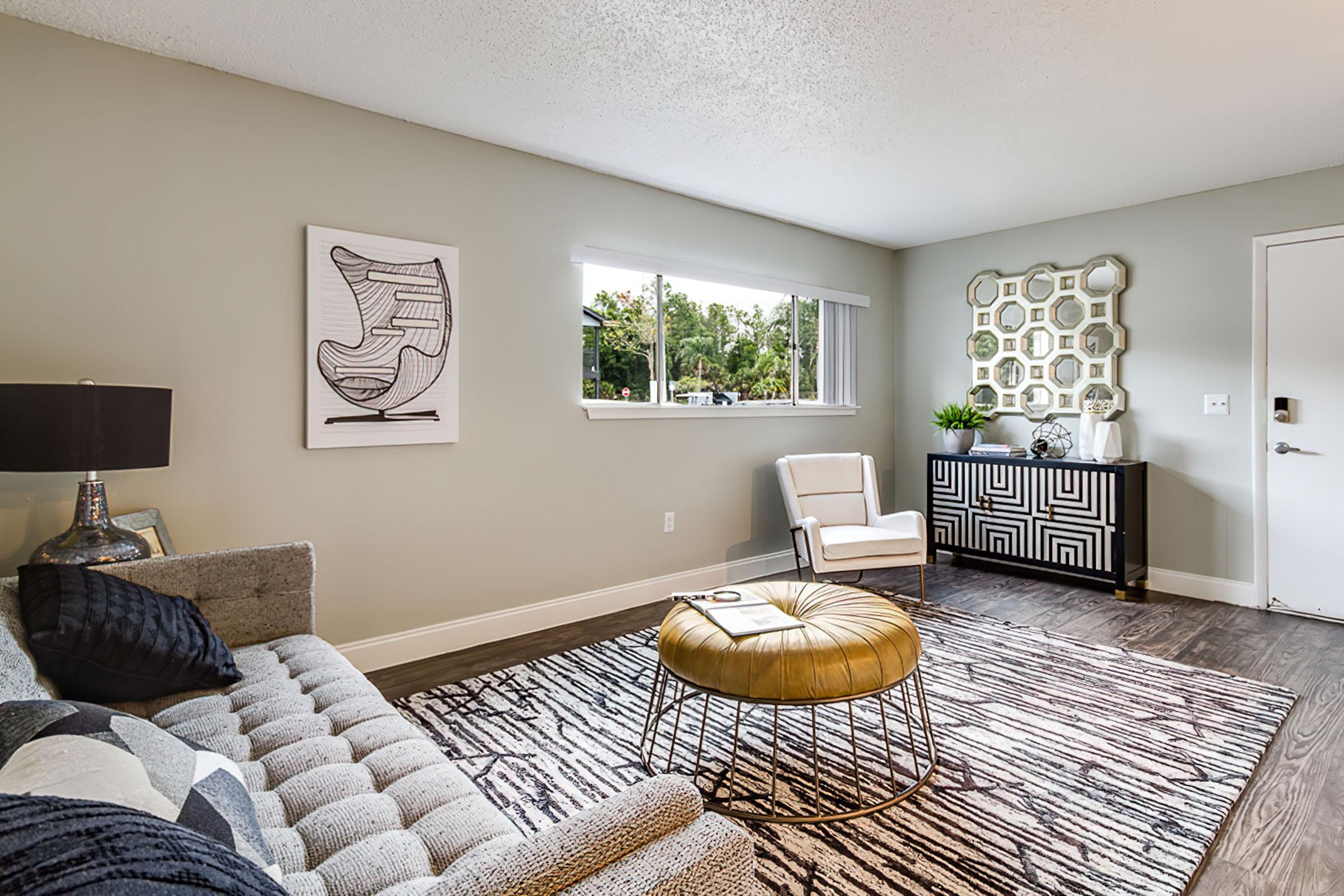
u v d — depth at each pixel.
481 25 2.20
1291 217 3.70
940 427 5.02
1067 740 2.29
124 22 2.18
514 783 2.04
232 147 2.54
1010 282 4.78
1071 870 1.66
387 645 2.96
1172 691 2.68
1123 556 3.99
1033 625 3.50
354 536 2.86
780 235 4.57
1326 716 2.47
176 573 1.90
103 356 2.30
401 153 2.94
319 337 2.73
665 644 2.07
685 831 0.84
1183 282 4.08
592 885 0.75
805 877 1.63
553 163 3.43
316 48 2.35
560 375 3.49
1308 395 3.68
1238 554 3.92
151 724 1.04
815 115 2.90
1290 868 1.67
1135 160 3.46
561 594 3.54
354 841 1.11
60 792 0.71
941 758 2.17
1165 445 4.17
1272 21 2.18
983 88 2.64
